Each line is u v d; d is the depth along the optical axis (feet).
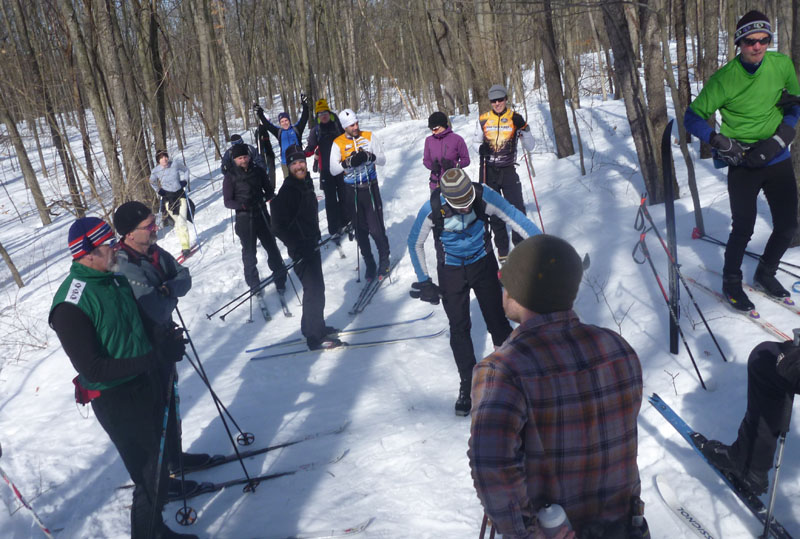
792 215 12.16
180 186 28.84
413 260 11.84
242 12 87.81
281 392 14.53
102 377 7.88
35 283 30.60
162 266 10.19
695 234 16.46
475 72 35.60
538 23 29.32
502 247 19.92
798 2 13.47
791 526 7.57
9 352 19.88
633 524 4.76
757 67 11.62
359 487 10.23
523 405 4.33
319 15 78.89
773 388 7.19
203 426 13.30
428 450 10.89
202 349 17.99
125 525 10.32
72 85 32.73
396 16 81.10
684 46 23.29
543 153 32.24
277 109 95.25
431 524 9.00
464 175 10.80
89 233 8.06
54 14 35.96
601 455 4.54
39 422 14.61
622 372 4.57
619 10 18.97
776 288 12.75
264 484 10.81
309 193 16.01
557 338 4.56
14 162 71.05
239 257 26.25
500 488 4.25
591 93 49.73
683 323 12.82
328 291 21.27
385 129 51.72
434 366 14.58
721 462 8.21
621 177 24.12
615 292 15.12
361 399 13.50
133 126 32.35
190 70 82.58
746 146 12.22
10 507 11.11
